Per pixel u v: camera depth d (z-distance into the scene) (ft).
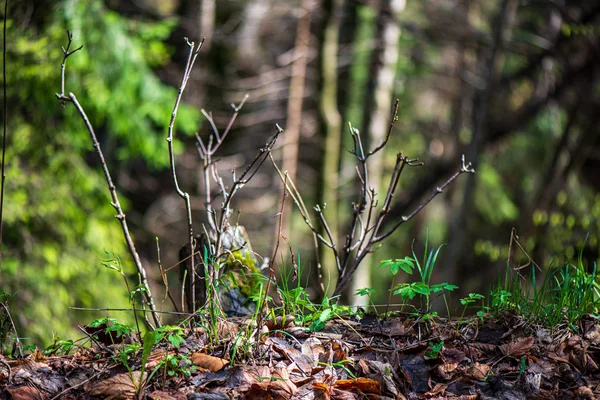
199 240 12.66
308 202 50.52
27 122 28.32
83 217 28.40
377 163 40.16
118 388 9.00
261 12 49.57
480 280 48.06
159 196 48.62
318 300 16.63
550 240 40.96
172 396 8.88
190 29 43.52
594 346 10.29
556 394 9.36
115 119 28.86
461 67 50.60
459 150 46.42
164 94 29.84
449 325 10.94
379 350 10.12
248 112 51.13
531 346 10.17
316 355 9.95
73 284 27.96
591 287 11.20
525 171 49.88
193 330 10.58
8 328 11.93
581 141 43.47
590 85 42.45
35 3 28.19
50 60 27.14
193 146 47.01
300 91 44.39
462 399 9.26
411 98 52.37
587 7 42.65
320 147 40.01
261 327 10.32
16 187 27.20
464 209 43.55
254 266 12.73
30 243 27.12
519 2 43.39
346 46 45.01
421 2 48.26
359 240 12.87
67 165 28.43
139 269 11.10
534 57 45.03
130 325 10.87
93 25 28.43
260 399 8.94
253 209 49.96
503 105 47.91
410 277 52.03
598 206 41.34
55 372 9.67
